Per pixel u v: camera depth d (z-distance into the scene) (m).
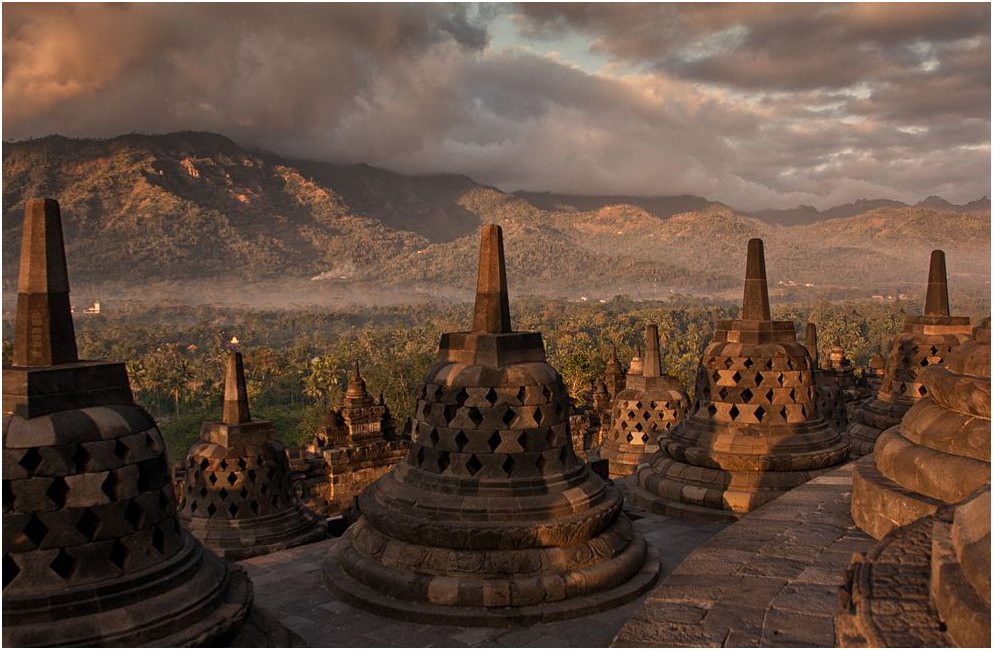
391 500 9.74
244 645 6.73
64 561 6.12
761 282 14.04
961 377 7.58
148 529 6.51
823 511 8.83
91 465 6.21
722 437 13.48
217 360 119.19
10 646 5.74
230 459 14.96
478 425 9.57
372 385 70.50
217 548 14.40
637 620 6.07
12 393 6.25
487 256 10.13
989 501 4.34
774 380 13.45
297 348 127.50
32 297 6.52
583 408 32.50
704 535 12.10
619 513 10.21
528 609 8.64
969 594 3.95
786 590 6.48
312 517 16.05
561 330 174.38
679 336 153.38
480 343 9.87
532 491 9.40
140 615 6.16
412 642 8.20
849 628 4.39
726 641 5.61
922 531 5.50
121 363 6.91
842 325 148.12
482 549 9.01
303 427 67.88
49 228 6.61
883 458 8.17
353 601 9.19
